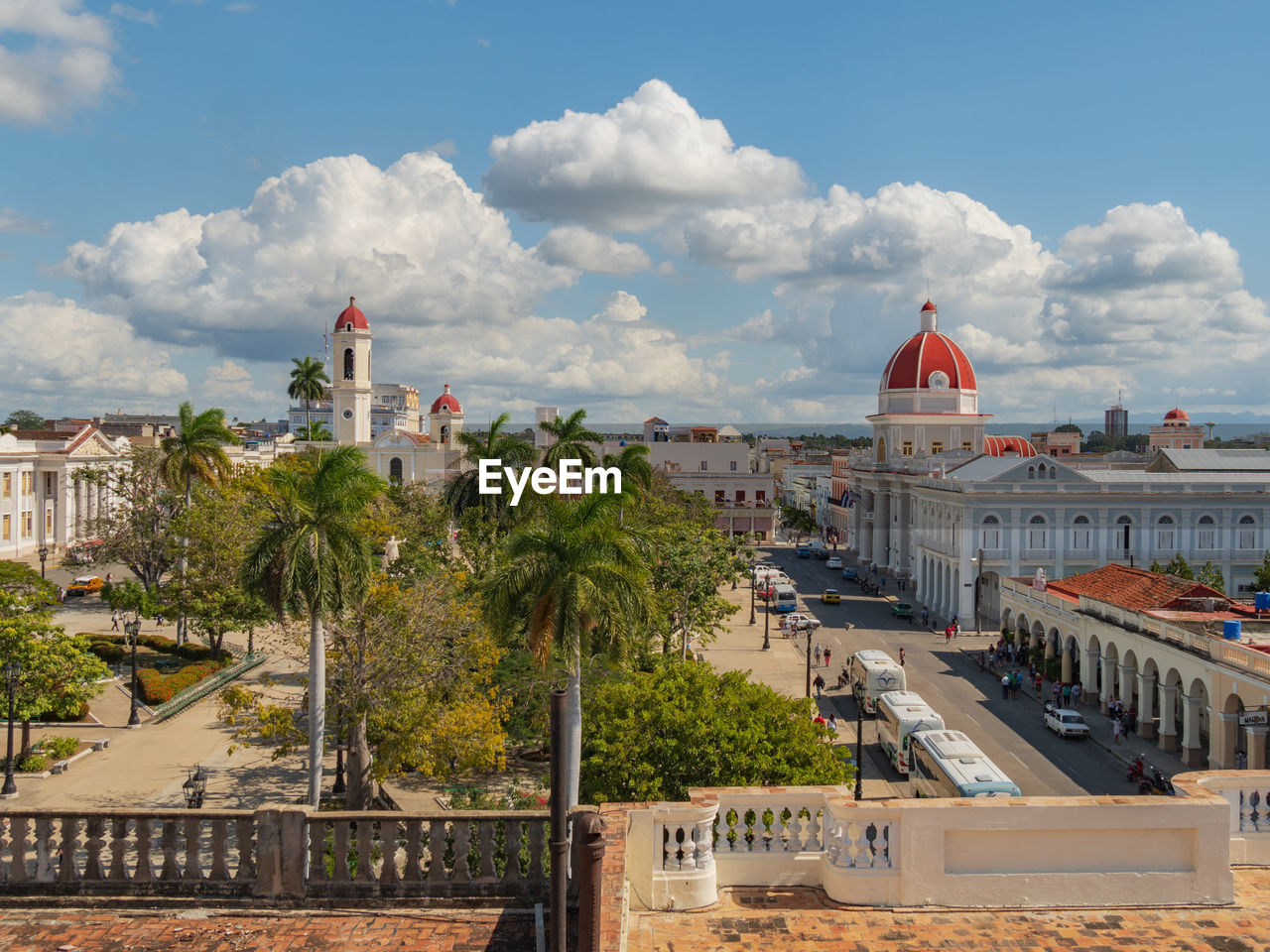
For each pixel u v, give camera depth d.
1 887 11.09
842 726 46.38
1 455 84.31
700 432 135.12
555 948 8.94
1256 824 12.67
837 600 81.88
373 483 29.92
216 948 10.07
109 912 10.84
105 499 88.50
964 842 11.36
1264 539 70.44
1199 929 10.74
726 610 51.56
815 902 11.46
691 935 10.66
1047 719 45.88
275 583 29.16
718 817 11.99
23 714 34.59
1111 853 11.33
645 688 27.72
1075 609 50.69
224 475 64.62
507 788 34.44
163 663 52.28
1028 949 10.34
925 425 105.62
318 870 11.03
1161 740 41.66
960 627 70.62
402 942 10.19
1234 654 35.72
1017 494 69.81
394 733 30.23
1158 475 75.50
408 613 31.83
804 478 173.75
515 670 36.06
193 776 30.66
